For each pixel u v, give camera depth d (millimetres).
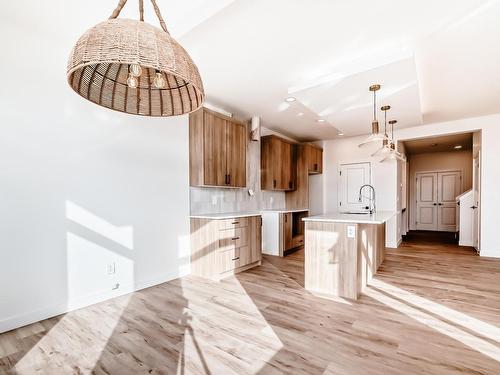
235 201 4652
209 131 3732
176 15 2104
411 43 2441
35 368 1682
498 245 4637
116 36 857
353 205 6168
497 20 2098
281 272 3777
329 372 1623
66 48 2535
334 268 2908
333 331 2117
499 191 4621
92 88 1202
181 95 1355
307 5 1968
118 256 2883
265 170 5301
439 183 8367
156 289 3088
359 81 2865
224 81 3309
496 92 3621
